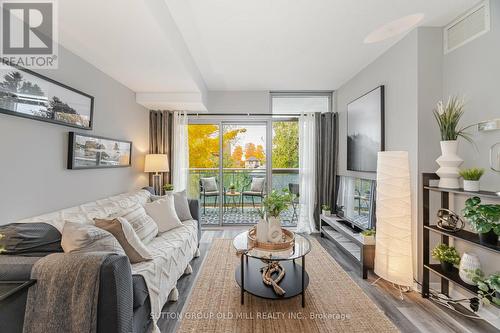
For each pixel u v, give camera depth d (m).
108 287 1.21
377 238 2.43
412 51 2.35
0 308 1.19
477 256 1.86
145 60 2.40
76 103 2.24
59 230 1.59
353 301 2.07
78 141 2.27
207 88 4.20
